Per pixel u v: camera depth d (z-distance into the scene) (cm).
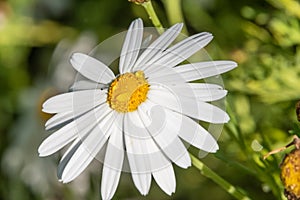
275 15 43
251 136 40
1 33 49
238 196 34
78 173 31
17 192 49
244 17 44
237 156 40
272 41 43
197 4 46
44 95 49
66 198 47
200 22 46
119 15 49
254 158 35
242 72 42
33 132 49
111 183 31
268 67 42
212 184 46
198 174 46
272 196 43
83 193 46
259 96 42
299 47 41
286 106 41
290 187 30
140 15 45
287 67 41
